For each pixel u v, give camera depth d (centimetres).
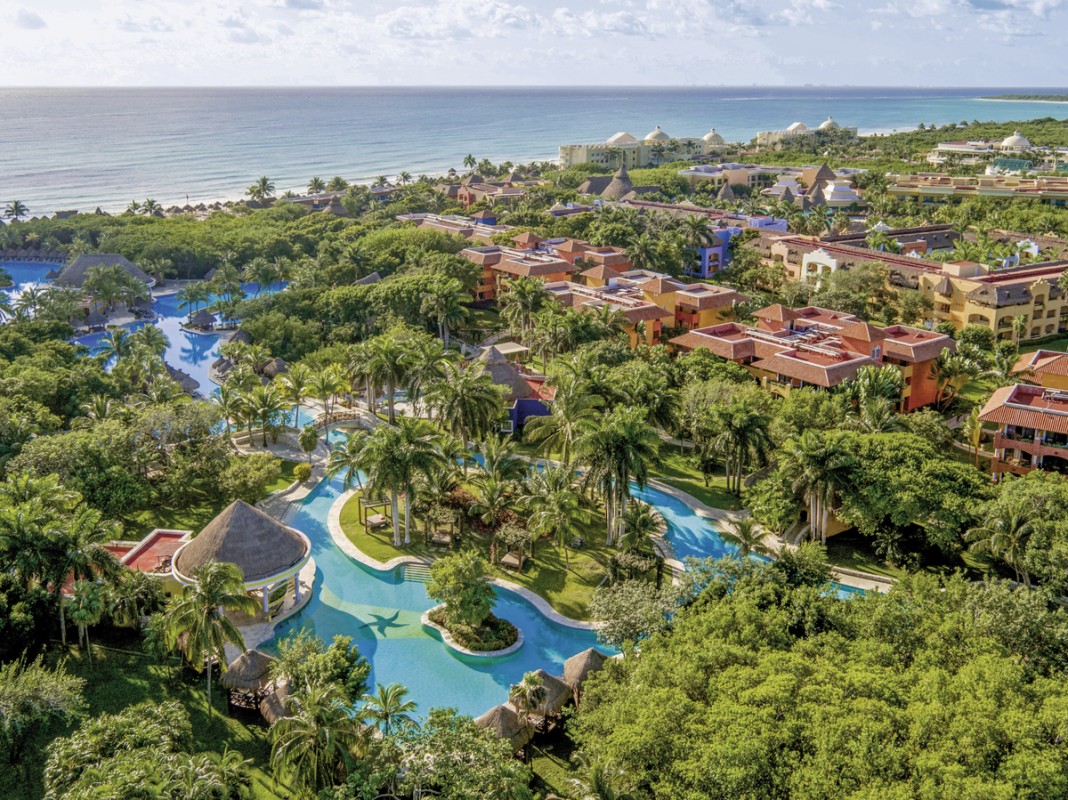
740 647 4541
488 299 15175
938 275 13475
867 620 4766
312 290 13412
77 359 10725
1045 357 10056
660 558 6744
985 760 3691
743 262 16550
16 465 6919
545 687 5044
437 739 4144
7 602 5262
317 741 4162
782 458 7269
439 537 7350
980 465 8675
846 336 10581
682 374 9875
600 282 13862
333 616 6331
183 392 10162
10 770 4509
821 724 3859
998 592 5009
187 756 4150
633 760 3919
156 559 6481
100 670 5394
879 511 6762
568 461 7819
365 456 7056
